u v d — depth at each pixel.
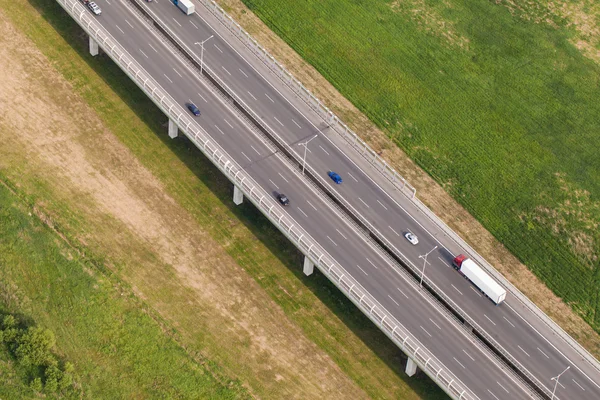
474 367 130.25
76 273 139.62
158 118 161.12
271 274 143.88
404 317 134.50
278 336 137.50
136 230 146.50
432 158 160.50
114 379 130.25
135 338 134.12
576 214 154.25
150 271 142.00
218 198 152.00
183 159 156.25
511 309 136.50
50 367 127.88
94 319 135.25
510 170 159.50
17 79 163.75
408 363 133.62
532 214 154.12
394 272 139.62
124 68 157.62
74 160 154.00
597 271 148.50
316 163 150.75
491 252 149.62
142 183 152.62
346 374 134.88
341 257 140.12
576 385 129.12
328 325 139.25
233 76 161.38
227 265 144.25
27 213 145.75
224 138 152.62
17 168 151.38
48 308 136.00
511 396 127.81
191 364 132.62
